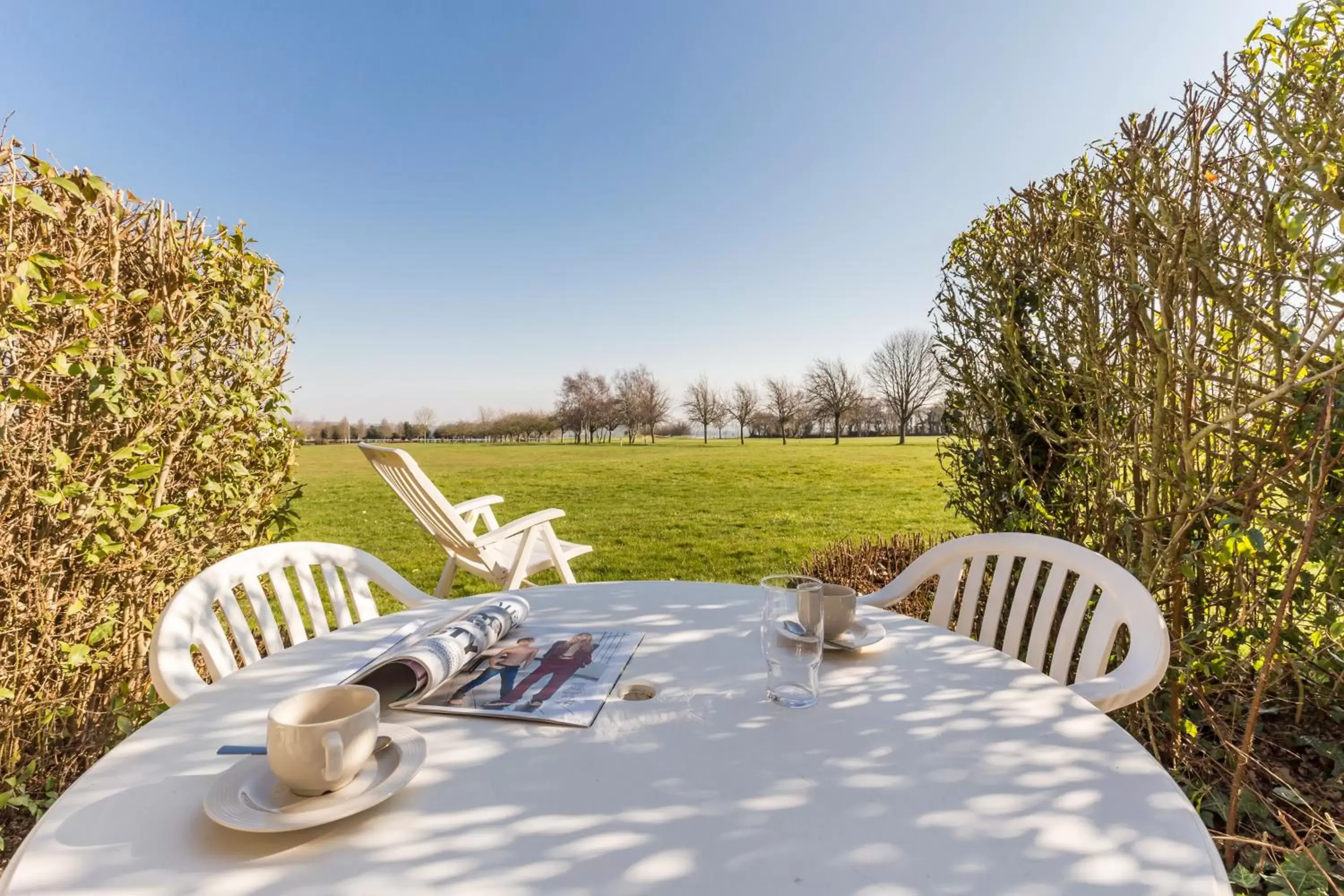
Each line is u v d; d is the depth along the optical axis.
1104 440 2.12
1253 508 1.70
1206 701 1.90
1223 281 1.72
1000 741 0.78
